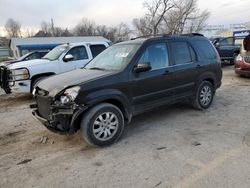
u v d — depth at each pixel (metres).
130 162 3.75
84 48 9.16
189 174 3.32
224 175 3.25
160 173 3.39
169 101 5.34
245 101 6.82
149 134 4.77
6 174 3.60
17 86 7.90
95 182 3.29
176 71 5.32
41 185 3.30
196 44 5.93
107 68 4.89
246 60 10.15
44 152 4.24
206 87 6.11
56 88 4.18
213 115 5.72
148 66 4.61
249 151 3.86
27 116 6.39
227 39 15.78
